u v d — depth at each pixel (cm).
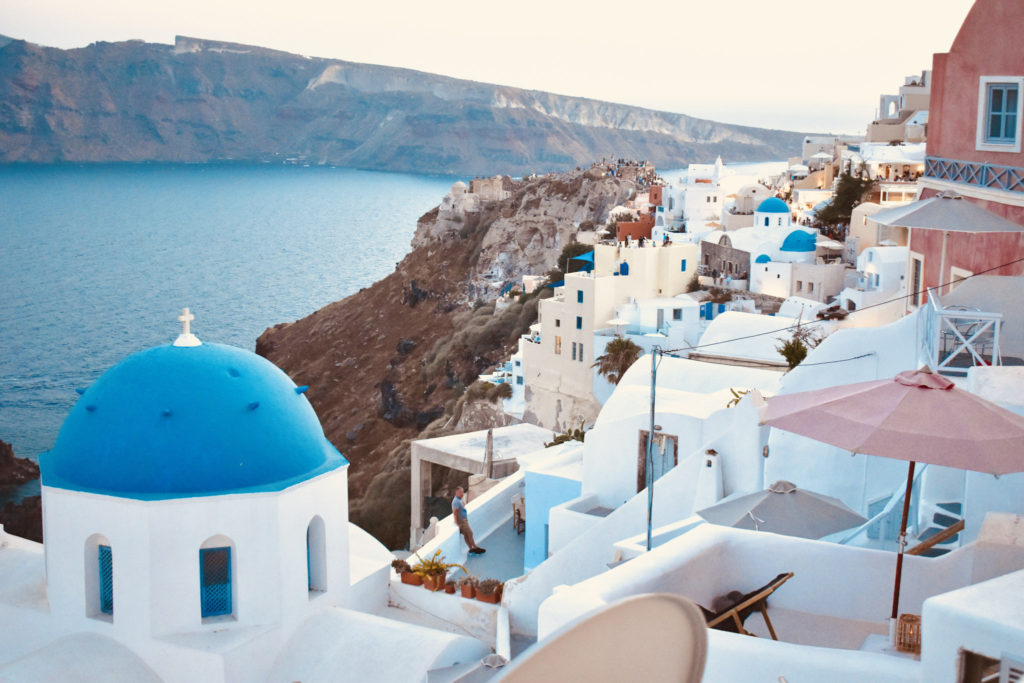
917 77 11575
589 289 5809
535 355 6381
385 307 15675
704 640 445
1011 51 2216
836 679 879
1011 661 771
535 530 2652
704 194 9694
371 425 12119
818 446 2027
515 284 13012
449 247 15738
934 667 823
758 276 6506
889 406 1072
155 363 2038
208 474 1919
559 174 15188
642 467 2409
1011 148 2233
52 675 1789
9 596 2062
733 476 2159
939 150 2538
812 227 8119
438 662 1875
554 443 3888
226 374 2047
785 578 1126
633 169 14425
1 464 11812
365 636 1944
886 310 5259
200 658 1841
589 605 990
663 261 6097
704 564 1151
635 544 1770
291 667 1922
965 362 1886
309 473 2016
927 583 1144
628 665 430
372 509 6612
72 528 1920
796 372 2122
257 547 1925
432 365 11681
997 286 1944
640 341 5597
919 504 1703
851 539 1723
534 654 394
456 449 3853
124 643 1891
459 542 2697
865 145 9431
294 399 2117
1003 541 1145
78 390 2108
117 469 1908
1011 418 1058
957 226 2058
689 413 2325
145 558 1858
